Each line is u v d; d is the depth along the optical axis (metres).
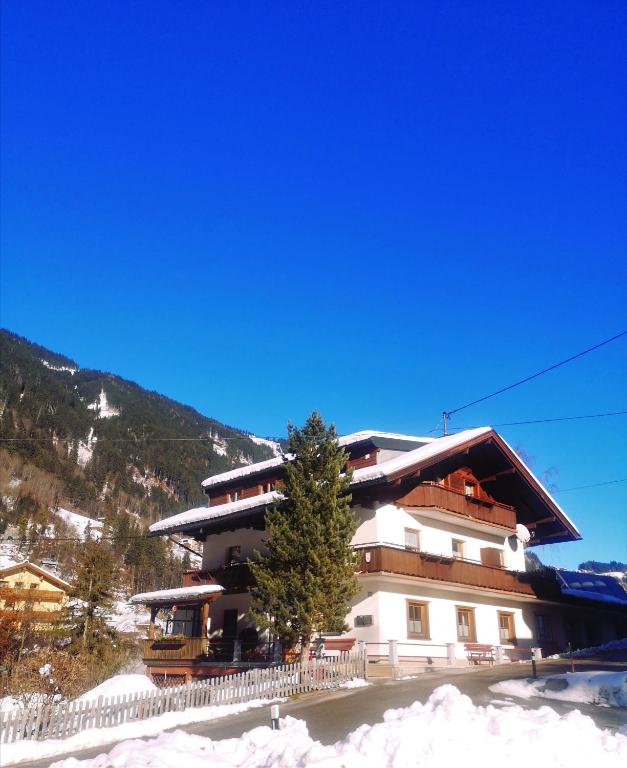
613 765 9.18
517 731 9.96
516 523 34.41
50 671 21.25
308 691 19.00
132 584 89.69
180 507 169.88
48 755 13.40
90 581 42.59
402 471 25.52
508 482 34.69
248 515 29.55
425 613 27.47
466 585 28.75
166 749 11.44
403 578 25.84
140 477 177.12
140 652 42.16
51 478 146.12
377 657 24.27
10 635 36.34
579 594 37.94
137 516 150.50
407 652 25.64
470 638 29.69
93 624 40.84
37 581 59.12
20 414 170.00
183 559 109.50
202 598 27.58
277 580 20.64
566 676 17.00
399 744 9.25
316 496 21.48
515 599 32.84
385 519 26.95
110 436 190.75
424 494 28.06
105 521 110.81
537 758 9.09
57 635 39.72
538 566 44.59
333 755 9.19
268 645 27.50
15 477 139.12
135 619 65.06
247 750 11.52
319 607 20.06
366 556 25.61
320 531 20.58
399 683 19.27
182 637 28.28
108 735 14.66
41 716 14.47
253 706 17.33
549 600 34.59
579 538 36.62
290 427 22.59
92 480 158.75
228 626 30.05
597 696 15.25
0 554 85.12
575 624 39.34
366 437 30.48
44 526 108.06
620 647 35.75
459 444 28.42
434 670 24.28
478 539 32.28
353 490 26.72
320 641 25.09
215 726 15.11
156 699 16.33
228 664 25.73
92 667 31.73
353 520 21.58
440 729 9.88
